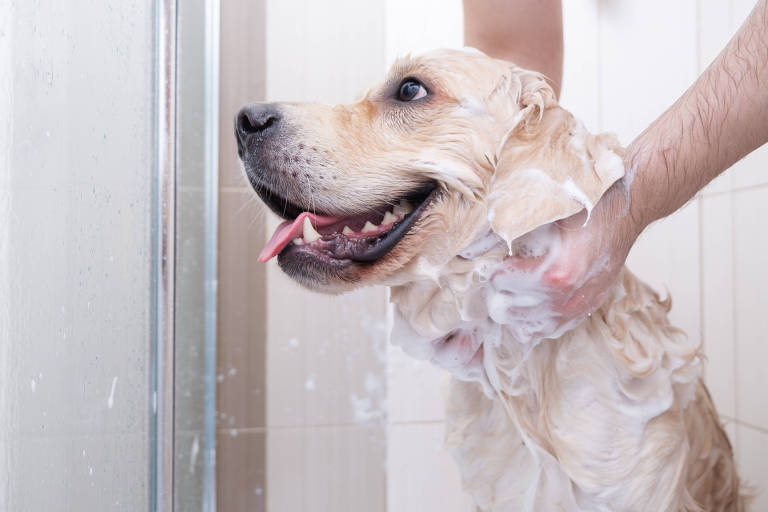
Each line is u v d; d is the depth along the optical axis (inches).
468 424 36.5
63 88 22.0
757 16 26.8
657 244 55.7
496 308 28.9
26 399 19.3
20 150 18.8
